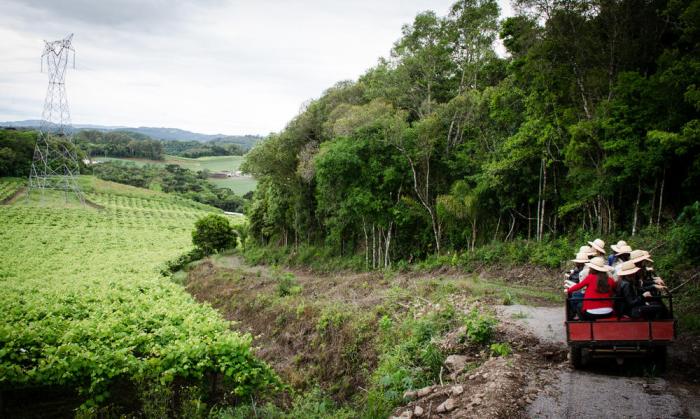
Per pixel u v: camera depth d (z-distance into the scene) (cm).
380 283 2550
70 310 2086
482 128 2852
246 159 4094
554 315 1425
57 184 11650
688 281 1473
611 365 948
